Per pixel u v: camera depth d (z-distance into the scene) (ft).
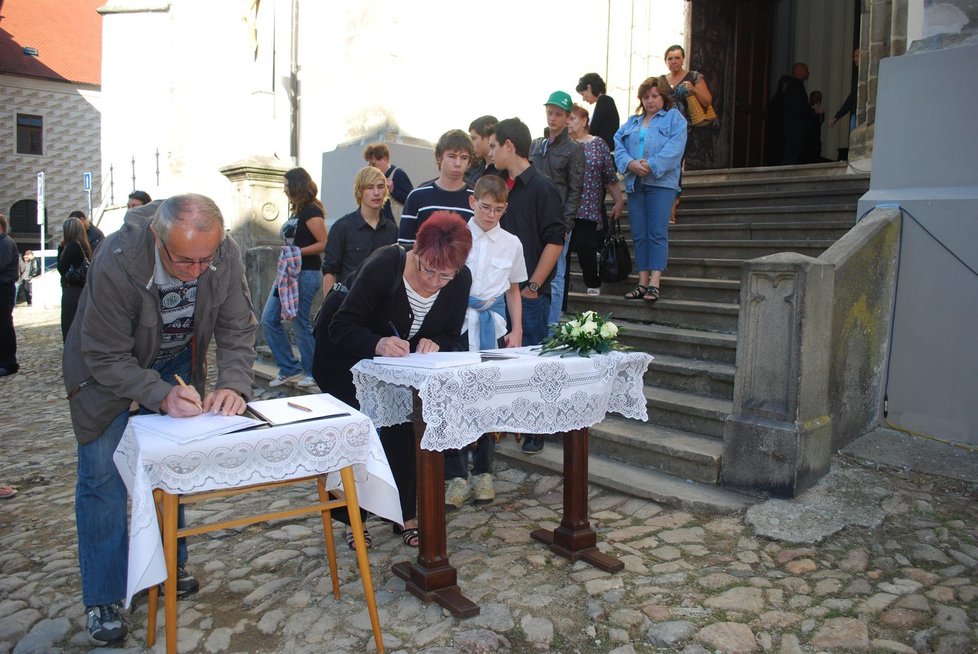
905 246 15.43
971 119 14.70
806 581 10.70
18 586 11.49
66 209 97.04
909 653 9.02
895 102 15.71
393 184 20.90
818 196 21.77
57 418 22.59
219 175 42.50
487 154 16.62
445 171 14.28
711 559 11.50
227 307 10.13
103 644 9.73
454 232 10.40
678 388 16.97
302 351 21.67
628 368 12.00
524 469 16.08
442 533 10.60
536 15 28.50
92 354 9.20
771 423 13.25
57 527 13.89
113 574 9.73
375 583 11.10
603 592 10.59
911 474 13.74
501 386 10.14
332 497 12.09
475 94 26.96
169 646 8.48
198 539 12.95
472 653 9.22
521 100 28.25
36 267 69.41
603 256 20.25
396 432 11.99
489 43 27.27
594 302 21.03
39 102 94.73
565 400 10.82
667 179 19.33
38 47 96.58
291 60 34.12
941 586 10.37
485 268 13.33
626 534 12.55
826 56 34.22
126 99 51.42
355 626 9.96
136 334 9.50
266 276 26.18
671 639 9.43
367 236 18.12
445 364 9.87
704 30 29.12
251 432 8.64
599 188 20.03
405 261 11.14
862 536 11.82
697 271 20.92
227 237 10.11
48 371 30.35
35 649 9.66
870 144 22.21
